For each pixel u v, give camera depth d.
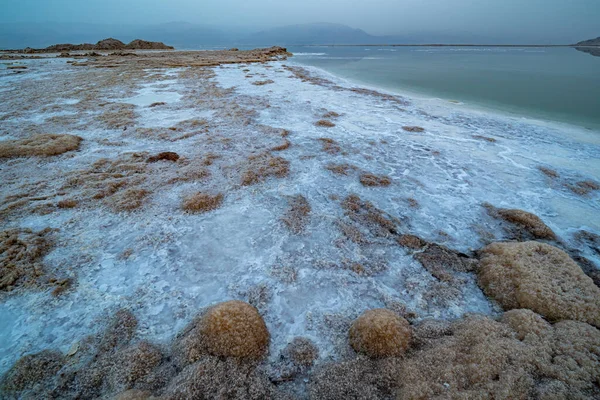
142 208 5.88
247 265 4.65
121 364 3.11
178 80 18.78
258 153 8.24
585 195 6.68
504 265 4.41
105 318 3.74
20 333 3.52
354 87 17.86
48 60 29.36
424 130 10.50
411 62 33.34
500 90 17.05
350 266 4.67
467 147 9.14
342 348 3.41
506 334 3.34
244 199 6.29
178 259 4.73
